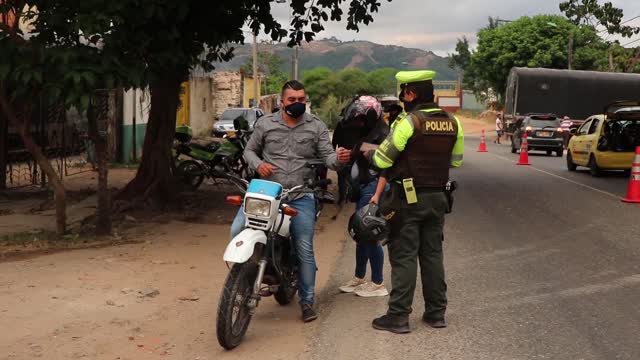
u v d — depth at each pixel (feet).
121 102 63.67
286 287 19.27
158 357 16.14
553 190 50.08
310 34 44.19
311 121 18.83
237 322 16.83
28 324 18.01
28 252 26.09
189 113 110.32
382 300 20.89
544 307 20.08
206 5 34.65
